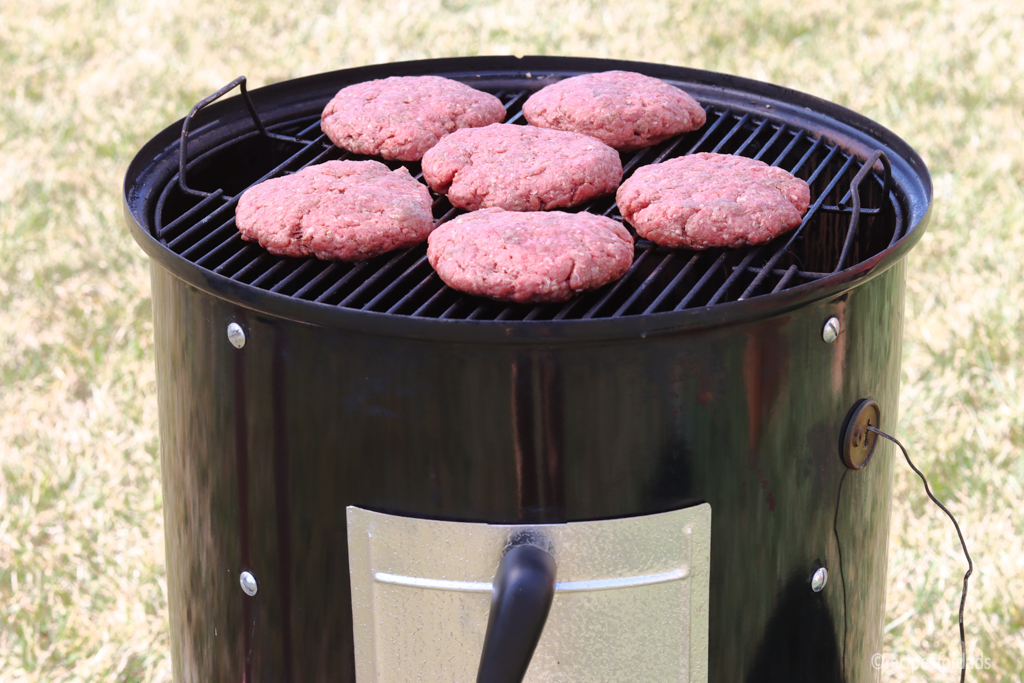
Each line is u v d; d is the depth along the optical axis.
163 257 1.07
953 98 3.70
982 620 1.80
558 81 1.69
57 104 3.75
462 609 1.05
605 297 1.14
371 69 1.69
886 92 3.74
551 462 0.99
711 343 0.98
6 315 2.67
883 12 4.48
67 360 2.48
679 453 1.01
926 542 1.97
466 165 1.38
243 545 1.13
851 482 1.16
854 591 1.24
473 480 1.00
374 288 1.21
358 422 1.00
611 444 0.99
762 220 1.22
